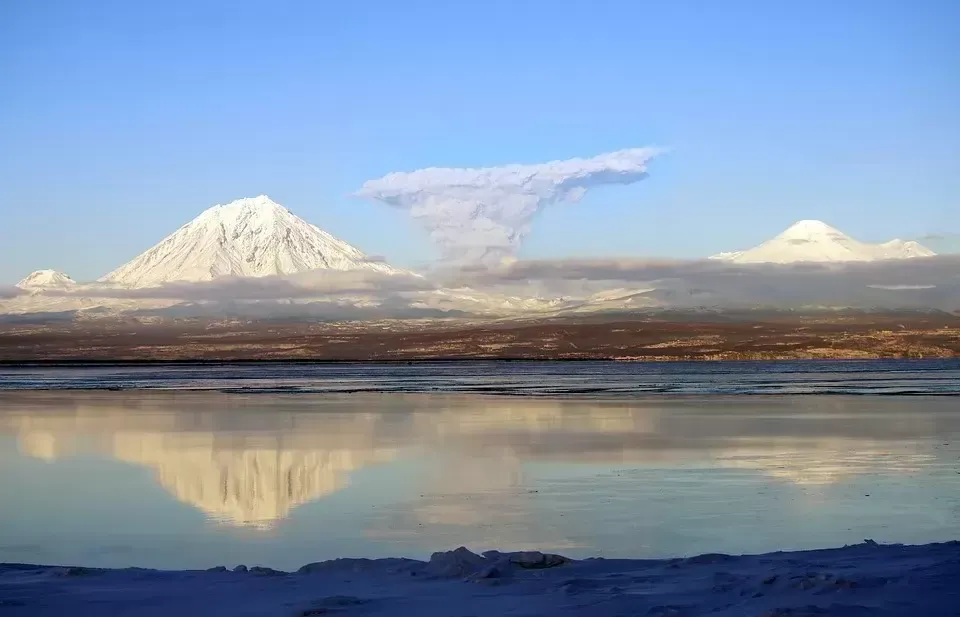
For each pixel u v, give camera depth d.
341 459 30.27
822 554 12.41
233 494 22.75
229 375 159.50
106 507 20.91
